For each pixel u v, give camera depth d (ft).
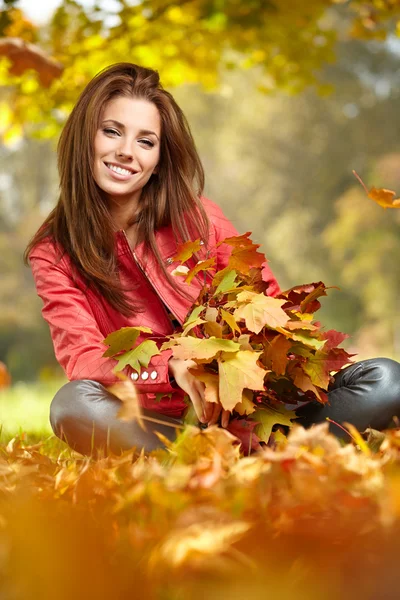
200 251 10.84
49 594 4.28
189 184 11.05
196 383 8.74
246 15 29.07
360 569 4.25
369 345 112.78
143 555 4.72
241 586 4.17
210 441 6.94
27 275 133.39
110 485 6.26
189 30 29.58
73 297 10.28
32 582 4.33
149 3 28.17
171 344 8.50
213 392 8.29
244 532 4.69
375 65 127.03
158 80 10.97
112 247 10.46
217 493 5.36
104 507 5.72
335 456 6.29
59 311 10.19
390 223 115.96
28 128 55.83
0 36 23.77
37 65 24.16
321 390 9.39
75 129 10.60
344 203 116.98
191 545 4.40
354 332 123.75
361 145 125.29
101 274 10.24
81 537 4.76
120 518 5.40
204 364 8.71
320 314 124.06
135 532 4.92
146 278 10.53
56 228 10.75
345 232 115.75
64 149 10.71
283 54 31.35
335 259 120.88
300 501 4.99
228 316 8.46
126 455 7.43
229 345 8.32
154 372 9.06
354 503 5.01
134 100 10.53
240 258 8.95
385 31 29.71
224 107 130.11
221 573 4.27
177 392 9.61
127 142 10.40
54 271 10.51
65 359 9.93
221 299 9.14
